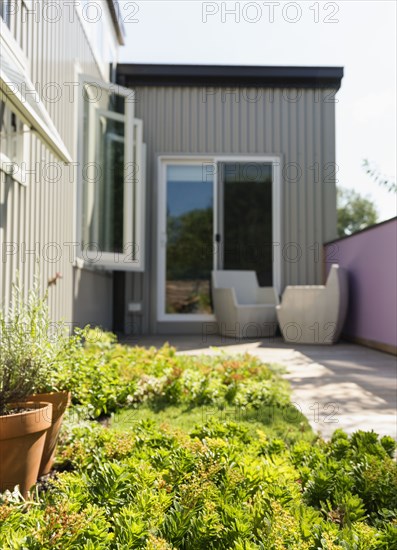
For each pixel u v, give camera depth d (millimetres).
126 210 6551
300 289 6770
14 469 1725
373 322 6246
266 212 8336
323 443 1948
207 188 8328
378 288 6090
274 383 3676
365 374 4297
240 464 1529
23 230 3590
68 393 2164
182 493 1320
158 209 8227
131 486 1365
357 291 6859
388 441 1915
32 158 3814
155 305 8125
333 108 8406
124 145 6594
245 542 1075
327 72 8227
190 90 8352
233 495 1361
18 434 1706
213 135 8328
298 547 1075
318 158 8383
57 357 2297
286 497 1355
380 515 1449
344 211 22109
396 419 2820
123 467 1428
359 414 2934
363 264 6617
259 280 8297
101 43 7406
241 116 8359
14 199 3393
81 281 5668
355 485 1539
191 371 3523
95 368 3168
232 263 8289
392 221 5680
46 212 4211
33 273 3828
